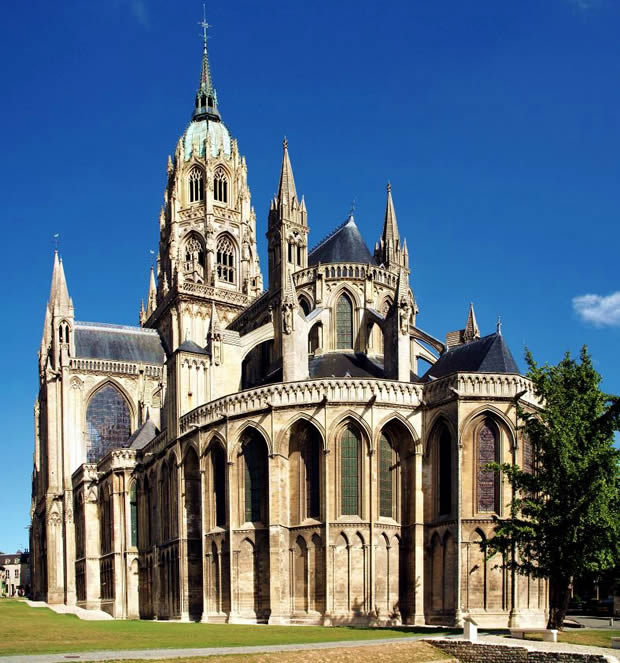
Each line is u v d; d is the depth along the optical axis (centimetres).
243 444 7925
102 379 13375
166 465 9406
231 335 9556
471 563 6956
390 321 8338
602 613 9456
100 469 11800
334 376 8675
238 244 14862
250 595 7650
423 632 6228
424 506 7431
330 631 6306
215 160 14962
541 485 5716
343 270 9569
